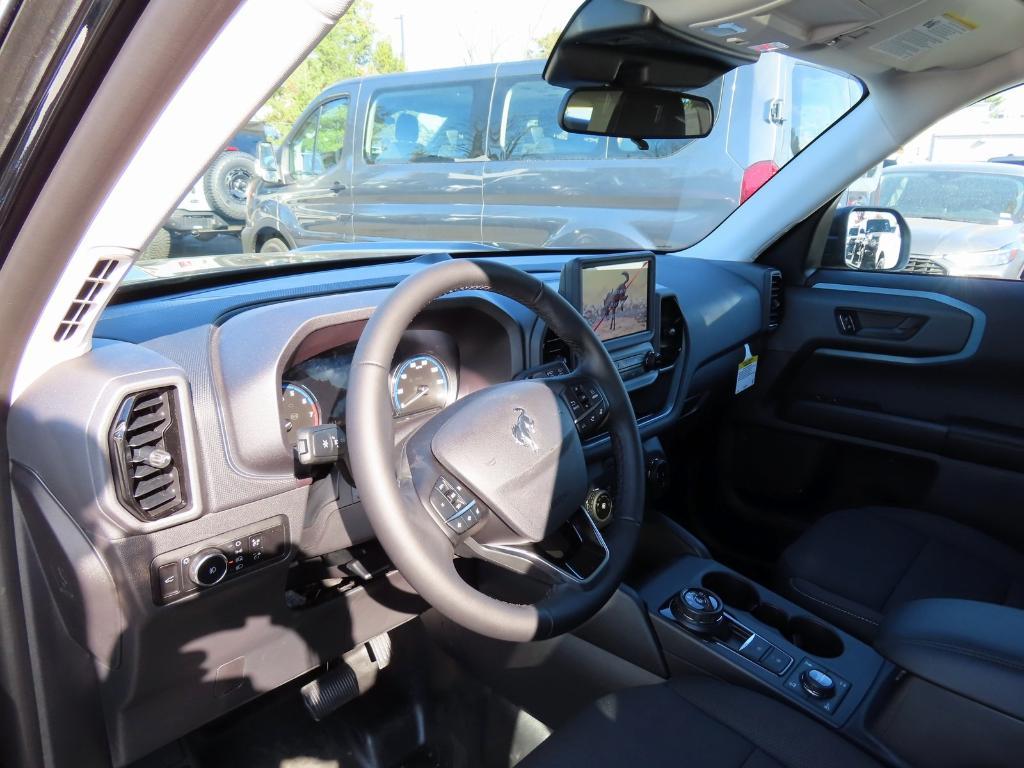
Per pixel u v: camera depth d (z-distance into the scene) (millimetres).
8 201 789
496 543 1154
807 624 1610
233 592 1232
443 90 4215
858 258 2400
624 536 1263
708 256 2500
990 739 1079
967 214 2141
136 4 573
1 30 611
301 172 2877
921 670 1116
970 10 1391
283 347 1188
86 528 1058
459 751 1729
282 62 607
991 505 2117
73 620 1155
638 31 1368
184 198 811
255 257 1711
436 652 1857
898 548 1842
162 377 1052
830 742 1180
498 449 1125
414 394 1486
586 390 1306
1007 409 2072
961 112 1951
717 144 3576
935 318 2143
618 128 1827
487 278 1170
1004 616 1139
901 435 2238
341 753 1703
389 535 984
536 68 3986
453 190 4195
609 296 1619
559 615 1103
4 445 1091
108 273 938
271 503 1222
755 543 2488
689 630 1492
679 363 1977
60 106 673
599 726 1211
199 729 1674
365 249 1985
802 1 1282
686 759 1141
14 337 983
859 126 2084
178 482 1096
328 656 1527
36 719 1209
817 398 2414
